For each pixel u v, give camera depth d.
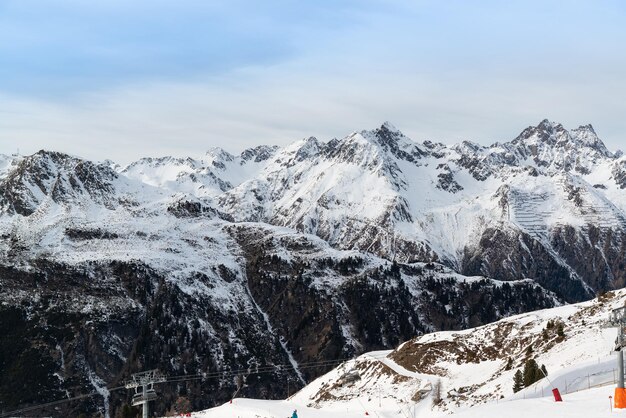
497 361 185.62
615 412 73.75
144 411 116.12
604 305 182.25
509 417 77.56
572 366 134.75
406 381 187.00
